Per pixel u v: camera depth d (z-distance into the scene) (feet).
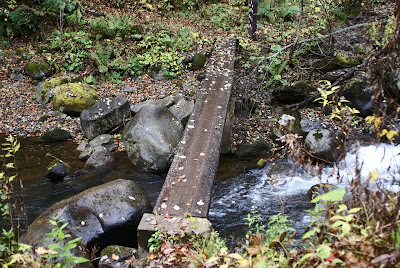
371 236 6.18
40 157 20.67
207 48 31.09
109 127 22.97
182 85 27.91
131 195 14.23
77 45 29.84
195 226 11.60
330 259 6.04
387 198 6.97
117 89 27.58
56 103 24.97
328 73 27.27
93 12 33.65
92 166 19.99
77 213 13.41
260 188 18.57
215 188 18.66
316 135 20.49
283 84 26.43
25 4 30.99
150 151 19.75
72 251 10.93
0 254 8.94
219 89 23.31
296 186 18.39
